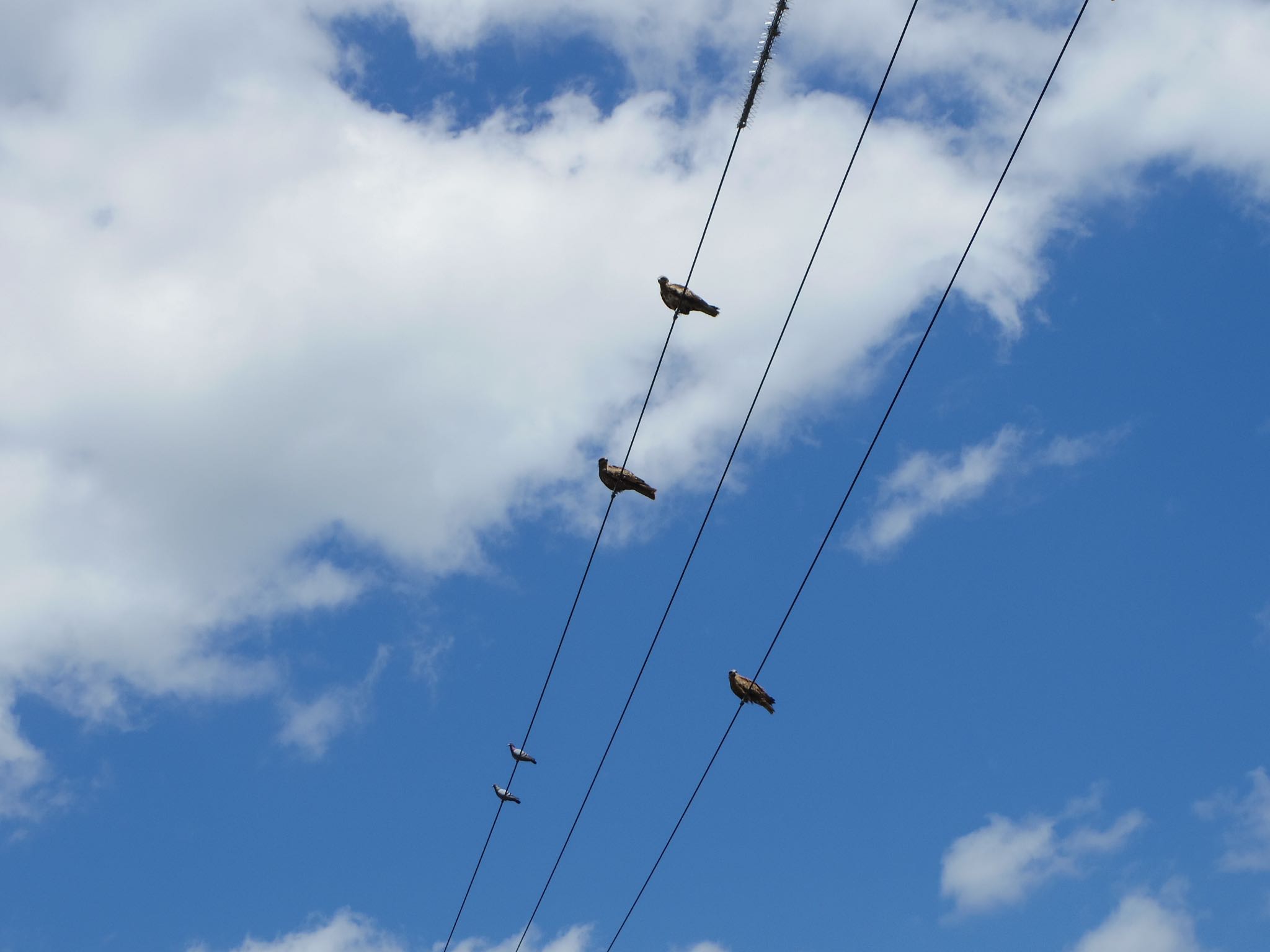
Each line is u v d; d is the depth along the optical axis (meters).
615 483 25.47
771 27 18.23
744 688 25.94
